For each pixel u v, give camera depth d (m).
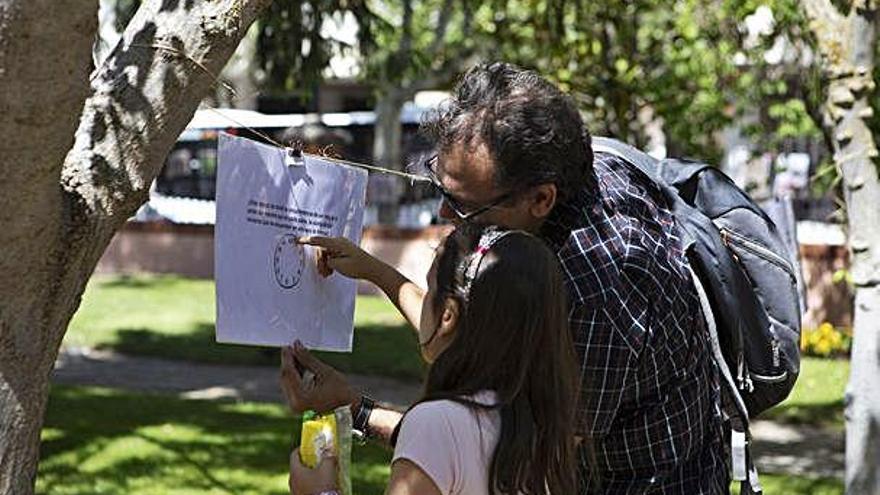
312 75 11.01
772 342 3.56
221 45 3.09
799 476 9.62
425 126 3.30
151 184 3.06
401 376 14.24
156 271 23.64
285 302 3.37
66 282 2.92
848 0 6.10
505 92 3.12
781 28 9.80
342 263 3.46
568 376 2.87
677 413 3.24
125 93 3.02
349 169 3.60
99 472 9.20
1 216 2.68
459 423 2.74
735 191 3.71
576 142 3.13
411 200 23.77
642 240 3.21
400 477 2.73
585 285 3.09
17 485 2.91
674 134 12.89
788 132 15.34
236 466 9.48
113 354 15.41
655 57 12.41
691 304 3.31
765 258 3.61
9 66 2.46
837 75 6.16
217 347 15.72
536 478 2.79
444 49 23.53
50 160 2.63
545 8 11.88
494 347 2.79
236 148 3.22
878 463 6.18
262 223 3.31
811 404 12.67
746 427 3.48
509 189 3.09
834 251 17.03
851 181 6.17
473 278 2.84
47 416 11.05
